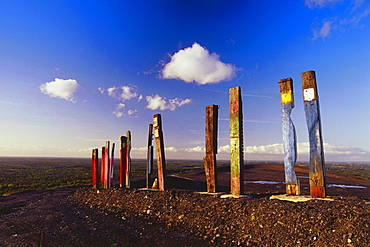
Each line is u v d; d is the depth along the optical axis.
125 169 12.70
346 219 4.94
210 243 5.61
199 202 7.66
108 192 11.26
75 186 21.45
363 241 4.25
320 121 6.80
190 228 6.64
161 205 8.30
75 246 5.33
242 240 5.56
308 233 5.03
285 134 7.43
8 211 9.54
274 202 6.46
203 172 32.59
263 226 5.73
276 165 41.25
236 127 8.26
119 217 8.10
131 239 5.85
